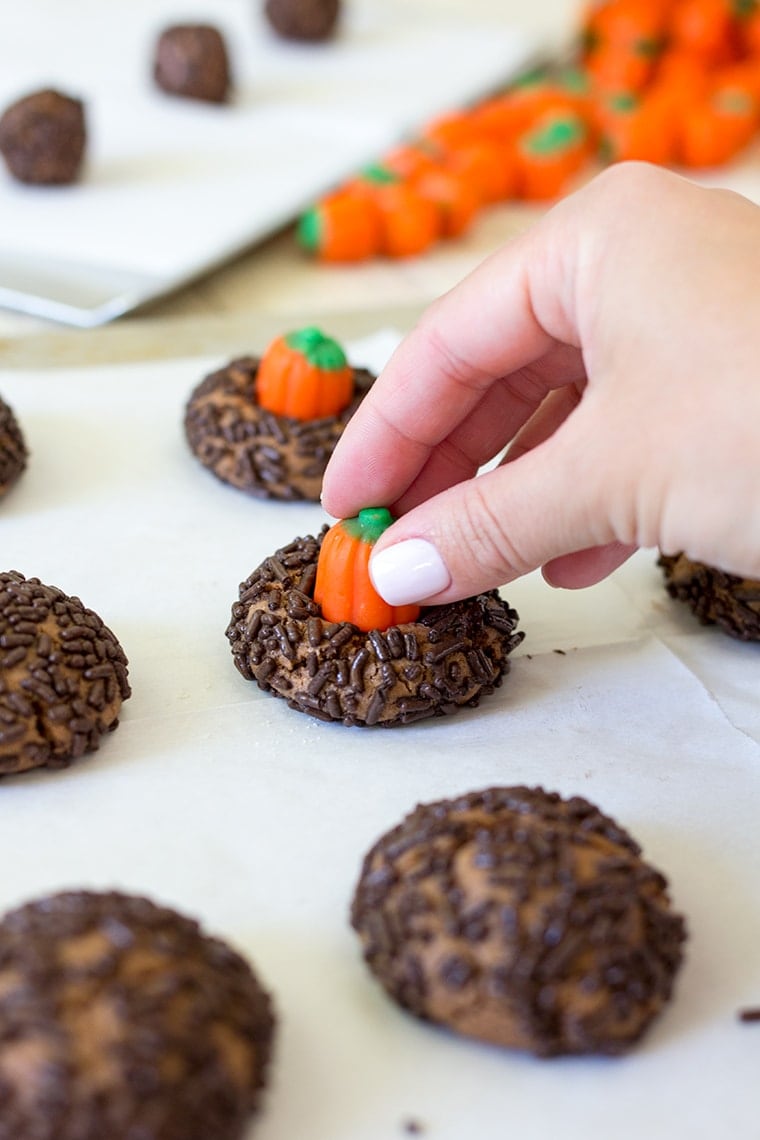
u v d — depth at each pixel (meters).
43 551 0.36
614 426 0.27
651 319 0.26
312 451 0.38
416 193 0.51
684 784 0.31
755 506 0.26
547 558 0.29
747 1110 0.25
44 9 0.66
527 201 0.55
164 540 0.37
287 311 0.47
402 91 0.60
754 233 0.27
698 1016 0.26
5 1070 0.23
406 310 0.46
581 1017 0.25
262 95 0.58
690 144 0.56
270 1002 0.25
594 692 0.33
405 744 0.31
